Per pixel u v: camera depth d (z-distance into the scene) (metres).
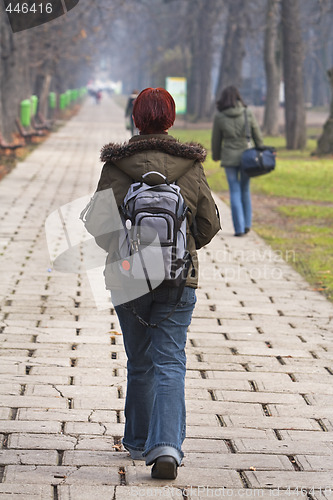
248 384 10.68
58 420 9.09
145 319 7.30
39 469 7.69
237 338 12.91
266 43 78.75
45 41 67.00
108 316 13.95
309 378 11.05
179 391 7.18
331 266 18.89
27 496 7.02
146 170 6.95
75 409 9.47
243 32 98.56
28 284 16.02
